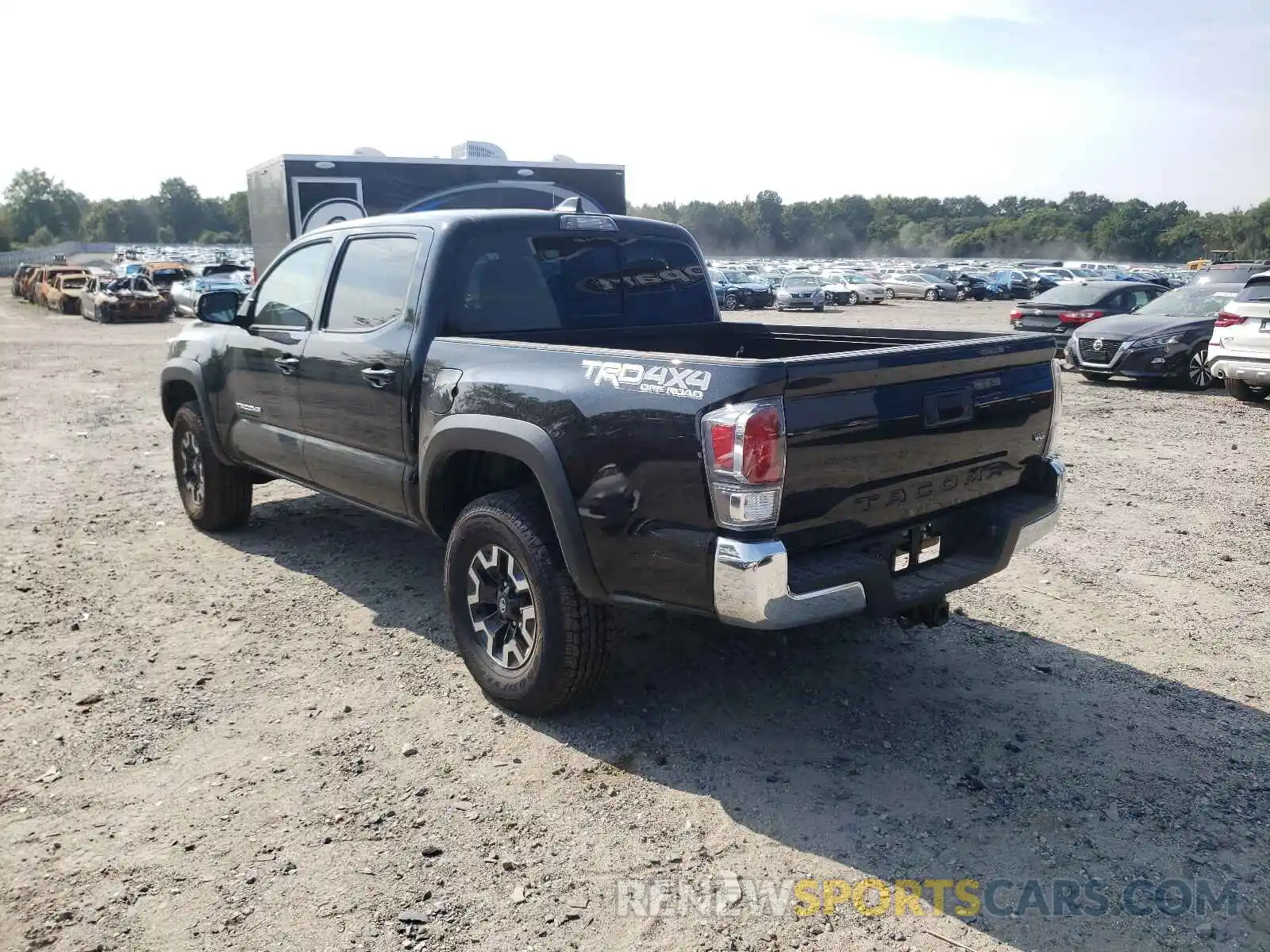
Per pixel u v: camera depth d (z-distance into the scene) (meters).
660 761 3.62
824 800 3.36
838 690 4.18
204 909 2.82
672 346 5.25
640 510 3.35
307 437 5.13
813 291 34.94
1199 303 14.35
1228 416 11.16
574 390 3.55
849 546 3.45
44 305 37.69
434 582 5.54
